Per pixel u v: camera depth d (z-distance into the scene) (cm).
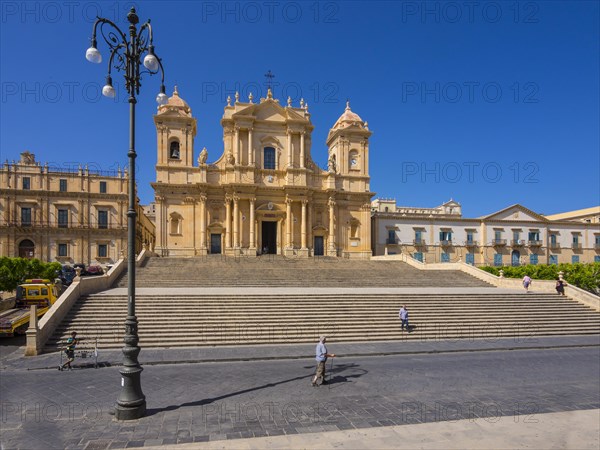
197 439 952
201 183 4819
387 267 4153
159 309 2272
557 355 1917
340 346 2023
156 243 4747
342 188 5359
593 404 1230
